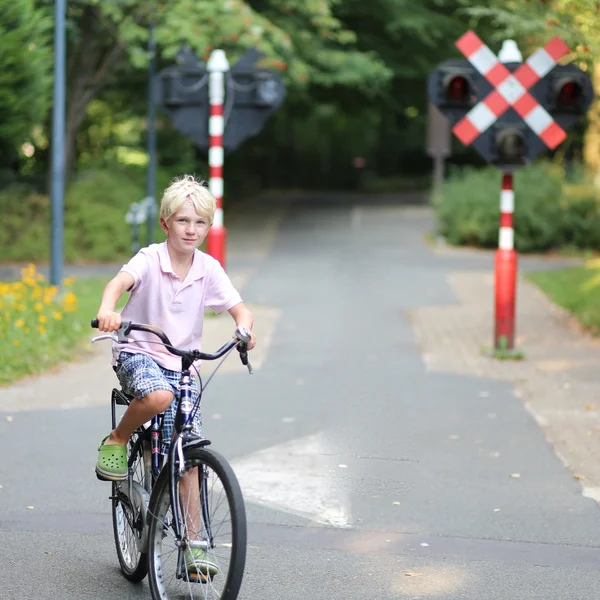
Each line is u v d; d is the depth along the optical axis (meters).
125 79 71.94
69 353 31.03
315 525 16.92
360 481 19.33
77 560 15.12
